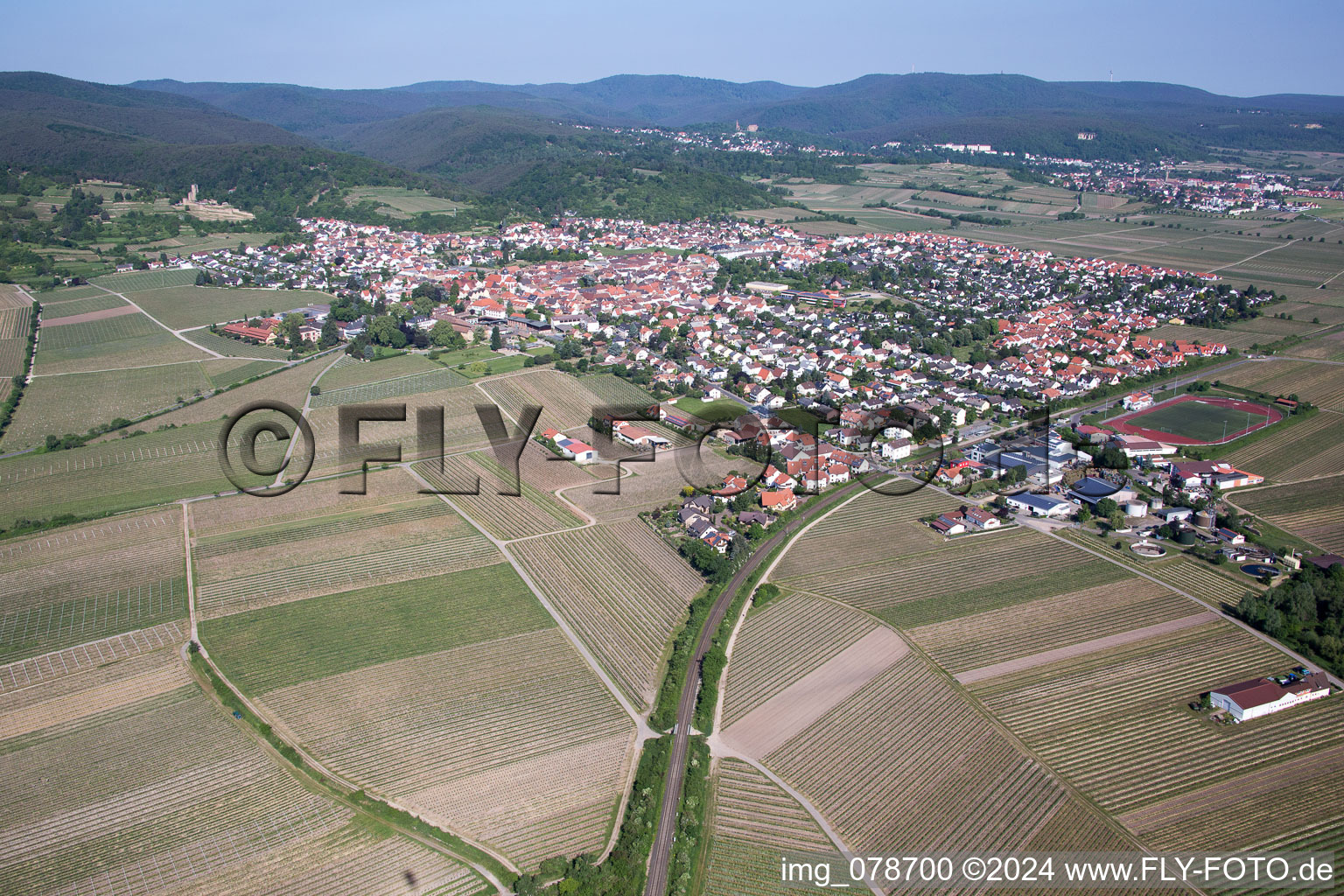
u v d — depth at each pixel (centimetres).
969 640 13962
